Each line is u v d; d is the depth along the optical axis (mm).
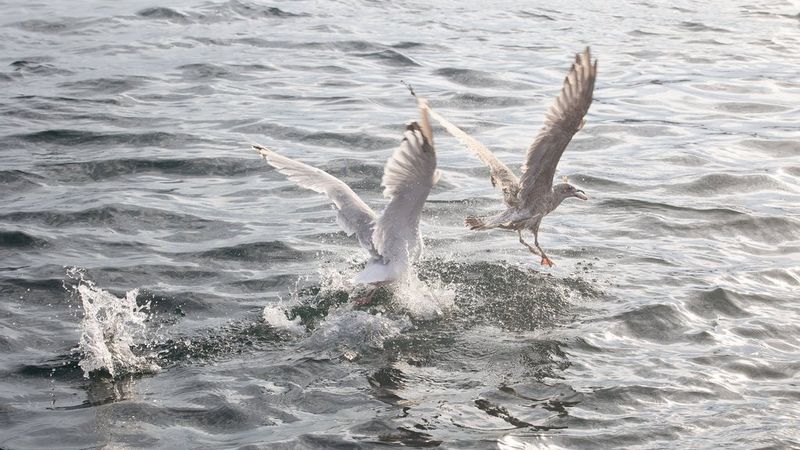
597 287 11148
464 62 21234
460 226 13172
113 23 23688
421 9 26281
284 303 10672
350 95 18984
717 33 24250
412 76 20359
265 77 20062
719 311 10633
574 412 8500
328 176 10586
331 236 12602
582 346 9766
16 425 8195
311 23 24406
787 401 8789
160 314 10375
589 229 13031
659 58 21969
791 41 23531
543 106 18469
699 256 12125
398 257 10227
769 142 16672
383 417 8359
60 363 9250
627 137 17000
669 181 14820
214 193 14164
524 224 10852
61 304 10484
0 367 9125
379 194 14344
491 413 8469
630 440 8086
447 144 16641
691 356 9617
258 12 25141
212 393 8742
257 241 12273
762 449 7945
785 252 12406
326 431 8102
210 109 17984
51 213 13023
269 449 7816
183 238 12461
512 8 26688
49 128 16641
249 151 15844
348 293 10898
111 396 8711
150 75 19906
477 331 10125
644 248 12367
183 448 7875
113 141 16156
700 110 18500
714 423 8391
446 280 11305
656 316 10383
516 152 15969
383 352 9648
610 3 27531
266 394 8750
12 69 20016
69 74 19797
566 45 22938
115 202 13438
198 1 25781
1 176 14406
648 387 8930
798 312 10656
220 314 10406
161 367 9281
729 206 13781
